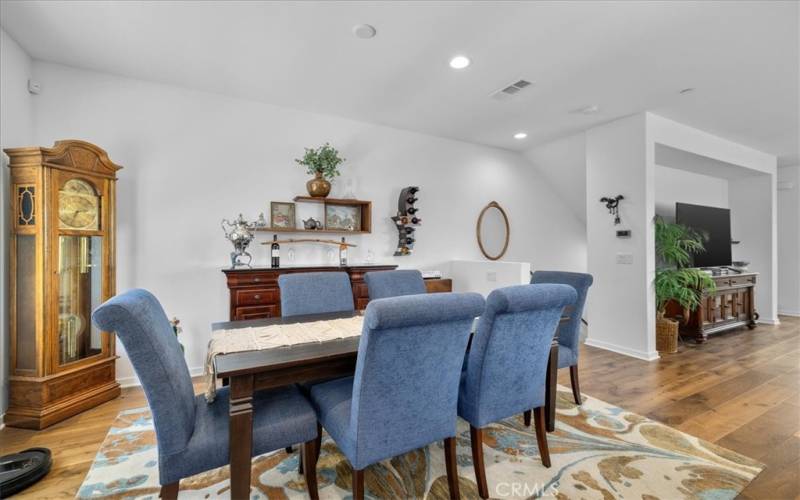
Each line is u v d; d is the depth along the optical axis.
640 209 3.72
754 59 2.70
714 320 4.52
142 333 1.18
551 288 1.69
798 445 2.07
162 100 3.12
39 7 2.13
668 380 3.08
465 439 2.15
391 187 4.29
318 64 2.81
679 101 3.45
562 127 4.21
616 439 2.13
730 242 5.16
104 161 2.65
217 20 2.27
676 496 1.65
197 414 1.49
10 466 1.78
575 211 5.85
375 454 1.38
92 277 2.65
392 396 1.37
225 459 1.33
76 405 2.44
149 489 1.70
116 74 2.96
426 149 4.53
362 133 4.09
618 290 3.90
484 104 3.56
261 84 3.15
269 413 1.49
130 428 2.26
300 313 2.40
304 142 3.74
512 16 2.22
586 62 2.76
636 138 3.76
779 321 5.60
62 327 2.46
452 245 4.75
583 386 2.95
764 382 3.03
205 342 3.26
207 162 3.30
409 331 1.31
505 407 1.72
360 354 1.32
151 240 3.08
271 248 3.51
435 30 2.37
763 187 5.44
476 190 4.95
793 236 5.98
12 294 2.30
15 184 2.33
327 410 1.57
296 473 1.82
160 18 2.25
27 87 2.62
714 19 2.23
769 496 1.65
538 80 3.05
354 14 2.21
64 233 2.43
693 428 2.26
